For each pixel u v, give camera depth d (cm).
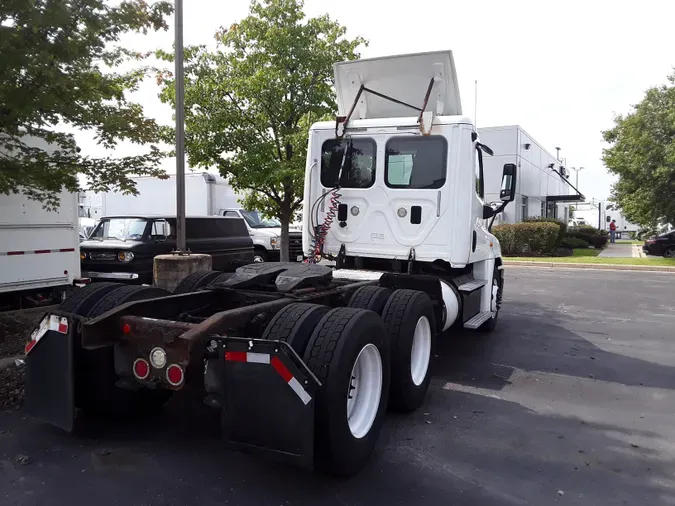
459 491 359
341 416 354
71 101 577
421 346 530
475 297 738
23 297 861
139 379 379
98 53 603
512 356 715
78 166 653
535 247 2373
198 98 1088
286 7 1097
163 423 465
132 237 1088
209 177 1719
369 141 688
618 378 623
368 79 723
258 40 1107
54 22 506
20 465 381
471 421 485
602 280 1584
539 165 3231
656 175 2131
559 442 442
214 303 511
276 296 479
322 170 722
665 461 411
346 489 358
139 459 395
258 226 1684
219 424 464
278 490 354
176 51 854
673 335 852
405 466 394
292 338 366
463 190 647
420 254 664
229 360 338
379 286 575
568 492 361
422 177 662
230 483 362
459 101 707
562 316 1012
